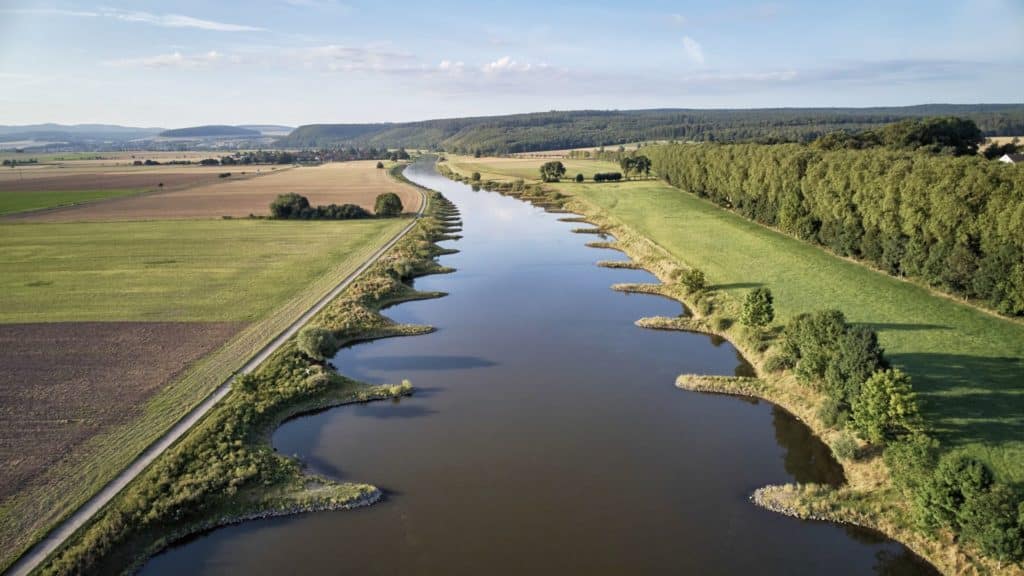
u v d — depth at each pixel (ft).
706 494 90.99
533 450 103.91
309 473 97.19
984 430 93.71
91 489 85.81
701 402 121.19
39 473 89.35
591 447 104.73
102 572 74.08
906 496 82.69
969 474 72.59
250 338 146.92
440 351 149.79
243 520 85.87
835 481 93.35
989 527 69.26
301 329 149.89
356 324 161.17
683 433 109.09
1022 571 68.64
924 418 98.12
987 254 143.23
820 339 113.60
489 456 102.06
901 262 170.50
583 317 173.58
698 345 150.92
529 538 81.51
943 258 154.40
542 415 116.47
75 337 147.23
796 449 103.14
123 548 77.92
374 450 104.47
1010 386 106.52
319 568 76.54
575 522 84.74
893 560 76.89
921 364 117.91
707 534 82.07
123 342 143.95
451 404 121.60
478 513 86.99
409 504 89.25
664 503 88.79
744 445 104.73
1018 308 132.98
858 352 100.99
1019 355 118.52
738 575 74.69
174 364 130.52
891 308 150.41
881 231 181.98
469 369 138.51
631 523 84.43
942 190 153.28
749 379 127.13
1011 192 137.28
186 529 83.35
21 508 81.46
